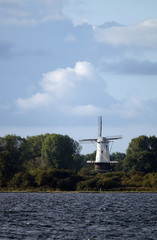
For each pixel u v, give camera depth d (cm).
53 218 15950
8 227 13625
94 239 11856
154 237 12169
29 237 12056
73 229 13400
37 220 15338
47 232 12812
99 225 14238
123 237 12156
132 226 14062
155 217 16450
